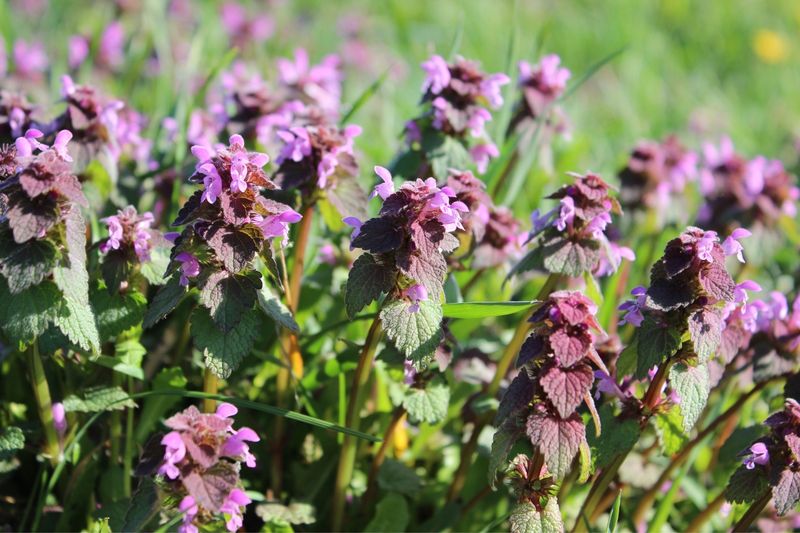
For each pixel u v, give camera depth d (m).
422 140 0.58
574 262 0.52
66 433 0.53
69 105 0.56
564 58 1.30
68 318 0.49
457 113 0.57
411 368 0.53
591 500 0.53
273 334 0.57
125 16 1.05
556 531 0.49
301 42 1.19
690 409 0.50
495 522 0.53
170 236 0.50
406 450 0.58
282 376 0.55
